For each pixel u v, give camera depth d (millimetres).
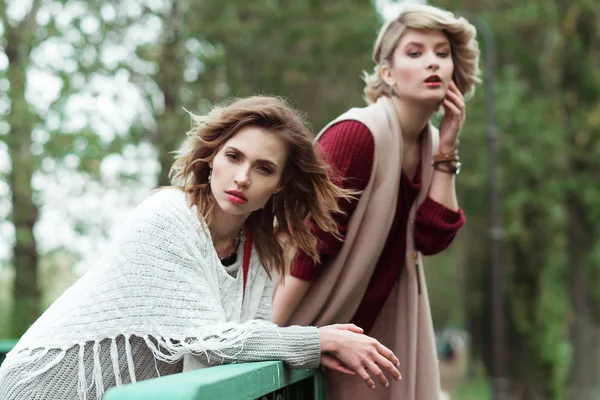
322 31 17781
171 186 2457
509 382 21297
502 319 13805
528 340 21125
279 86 17812
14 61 14758
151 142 15266
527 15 19062
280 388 2340
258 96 2502
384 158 2998
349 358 2396
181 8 16141
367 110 3062
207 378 1561
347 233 2969
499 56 20469
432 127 3197
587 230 18172
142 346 2307
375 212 2986
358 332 2475
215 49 16328
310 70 18094
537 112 18766
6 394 2275
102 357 2254
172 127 14922
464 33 3133
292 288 2965
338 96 18844
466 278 24281
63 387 2250
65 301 2311
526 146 18469
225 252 2559
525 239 19250
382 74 3168
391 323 3158
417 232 3127
